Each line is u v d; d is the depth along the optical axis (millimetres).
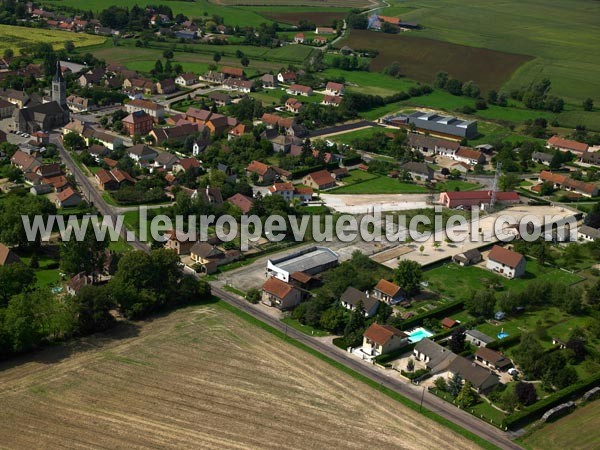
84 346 181125
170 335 188375
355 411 161750
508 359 185250
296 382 171125
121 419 153250
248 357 180375
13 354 175375
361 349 188000
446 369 180375
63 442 145000
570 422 163500
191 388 165750
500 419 163000
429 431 156750
